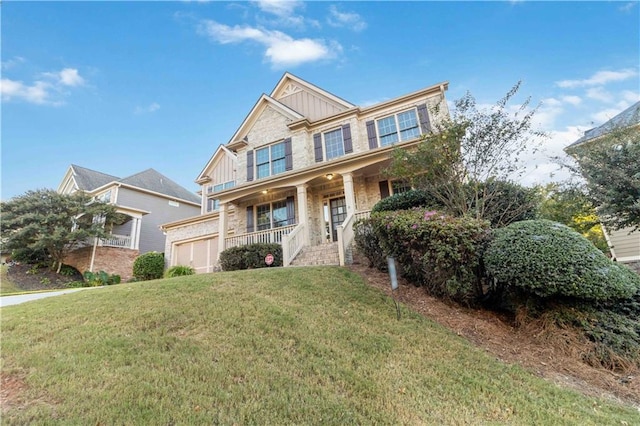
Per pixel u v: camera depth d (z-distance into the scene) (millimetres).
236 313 4691
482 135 7129
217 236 15625
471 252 5121
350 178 10695
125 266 18734
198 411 2600
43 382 2979
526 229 4840
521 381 3396
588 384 3535
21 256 16453
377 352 3789
